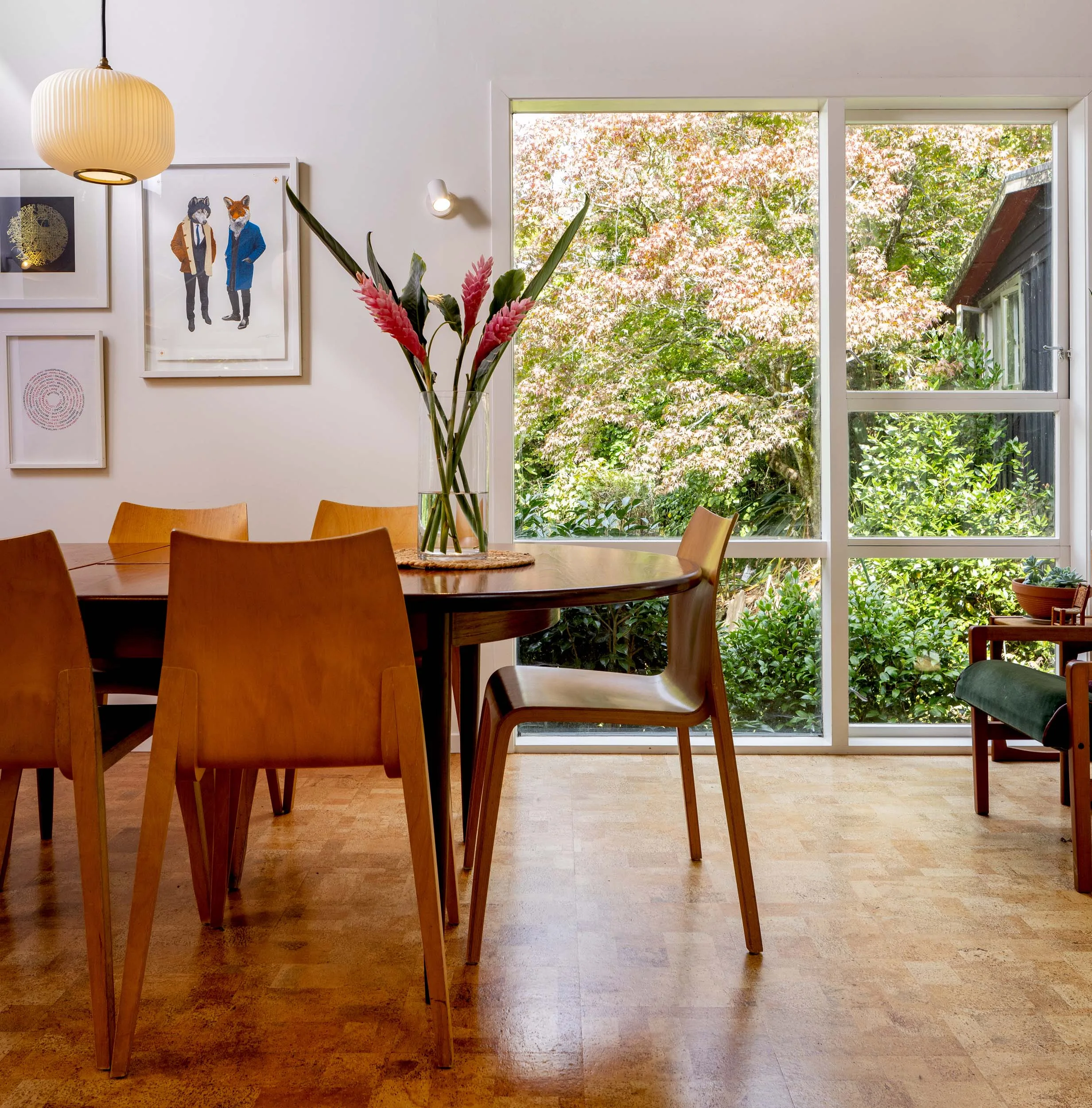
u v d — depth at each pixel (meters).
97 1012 1.36
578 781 2.82
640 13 3.11
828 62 3.10
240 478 3.21
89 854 1.37
